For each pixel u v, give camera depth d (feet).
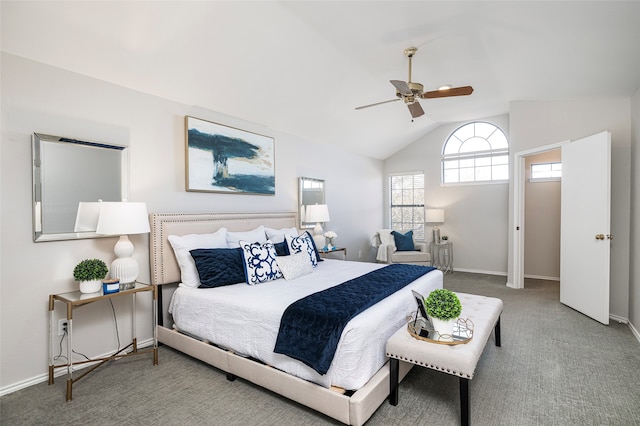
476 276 19.27
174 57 8.65
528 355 8.68
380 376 6.24
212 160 11.34
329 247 16.05
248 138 12.73
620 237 11.31
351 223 20.08
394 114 17.13
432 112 18.10
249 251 9.57
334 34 9.08
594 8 6.77
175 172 10.39
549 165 18.26
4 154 7.10
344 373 5.81
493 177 20.07
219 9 7.59
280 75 10.83
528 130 15.15
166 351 9.34
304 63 10.53
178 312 8.96
